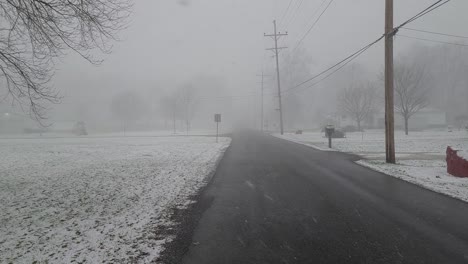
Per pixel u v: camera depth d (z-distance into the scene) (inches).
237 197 285.1
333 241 177.3
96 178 389.7
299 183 346.3
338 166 471.2
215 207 252.1
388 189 311.3
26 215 234.7
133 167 480.7
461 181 344.8
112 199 280.4
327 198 277.1
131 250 166.9
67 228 203.6
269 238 183.3
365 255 158.2
